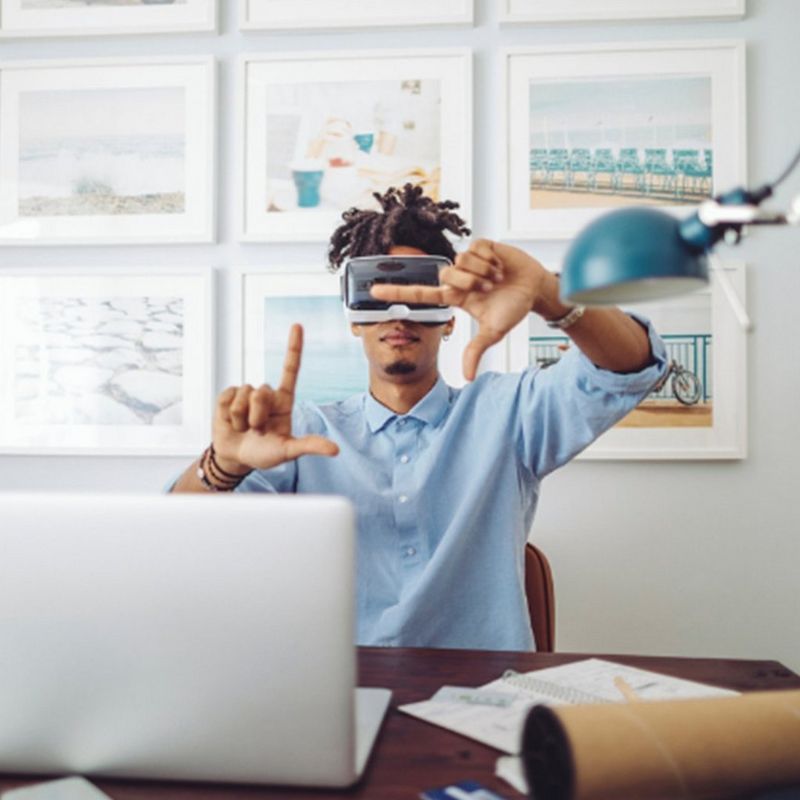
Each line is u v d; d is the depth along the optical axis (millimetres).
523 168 1839
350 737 634
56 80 1939
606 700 813
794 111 1813
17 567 646
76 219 1928
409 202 1524
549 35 1848
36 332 1938
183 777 659
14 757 671
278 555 629
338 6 1873
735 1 1802
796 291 1795
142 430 1915
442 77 1854
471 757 692
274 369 1889
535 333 1831
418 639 1315
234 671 638
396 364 1362
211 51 1925
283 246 1909
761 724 558
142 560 638
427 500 1377
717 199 556
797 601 1800
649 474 1823
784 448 1802
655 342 1125
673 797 528
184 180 1909
